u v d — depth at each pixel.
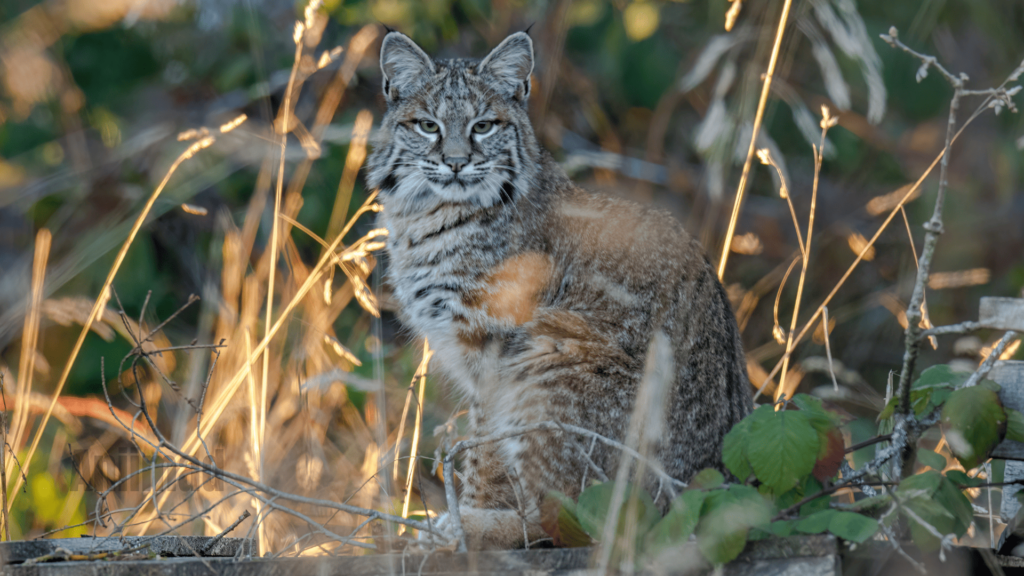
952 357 13.28
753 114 11.13
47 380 12.36
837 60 14.17
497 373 8.23
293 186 12.04
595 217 8.45
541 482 7.41
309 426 9.69
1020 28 14.66
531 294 8.38
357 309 12.88
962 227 14.02
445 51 15.30
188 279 13.88
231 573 5.52
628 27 13.46
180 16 14.91
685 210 14.30
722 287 8.25
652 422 5.98
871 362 13.48
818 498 5.58
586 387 7.56
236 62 14.20
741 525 4.95
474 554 5.45
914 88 14.42
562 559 5.38
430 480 10.28
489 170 8.75
